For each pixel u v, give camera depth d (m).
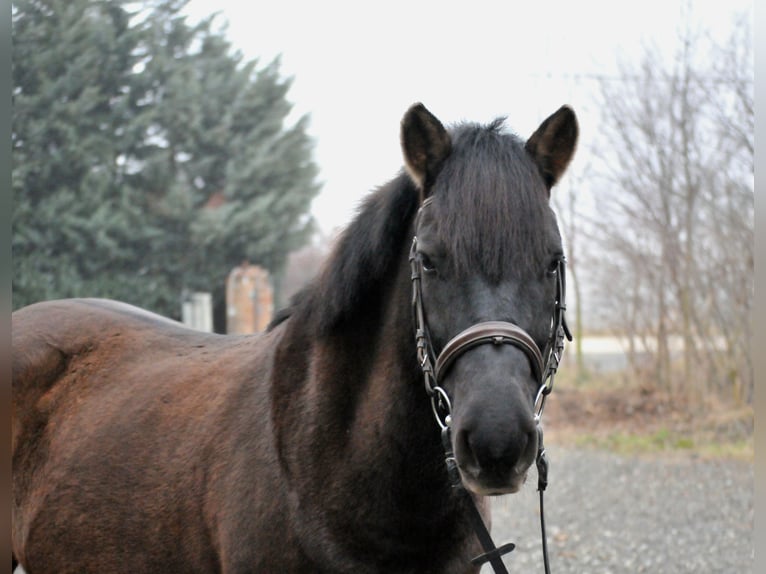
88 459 3.19
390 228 2.63
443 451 2.51
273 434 2.70
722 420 10.45
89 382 3.48
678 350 12.36
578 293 13.45
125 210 16.58
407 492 2.49
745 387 10.77
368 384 2.60
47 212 14.91
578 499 7.70
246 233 18.94
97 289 15.94
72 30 14.40
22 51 14.02
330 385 2.65
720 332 11.34
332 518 2.52
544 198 2.41
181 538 2.87
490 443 2.11
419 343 2.40
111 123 16.48
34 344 3.56
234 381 3.02
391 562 2.51
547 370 2.39
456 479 2.31
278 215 19.70
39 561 3.26
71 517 3.15
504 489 2.14
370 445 2.52
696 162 11.31
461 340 2.25
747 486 7.91
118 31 16.02
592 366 14.30
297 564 2.54
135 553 2.97
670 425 10.62
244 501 2.67
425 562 2.54
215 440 2.87
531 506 7.52
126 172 17.25
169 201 17.67
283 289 22.42
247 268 19.56
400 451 2.49
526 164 2.43
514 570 5.67
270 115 20.20
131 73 16.97
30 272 14.87
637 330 12.88
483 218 2.30
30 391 3.51
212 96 19.17
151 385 3.29
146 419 3.16
